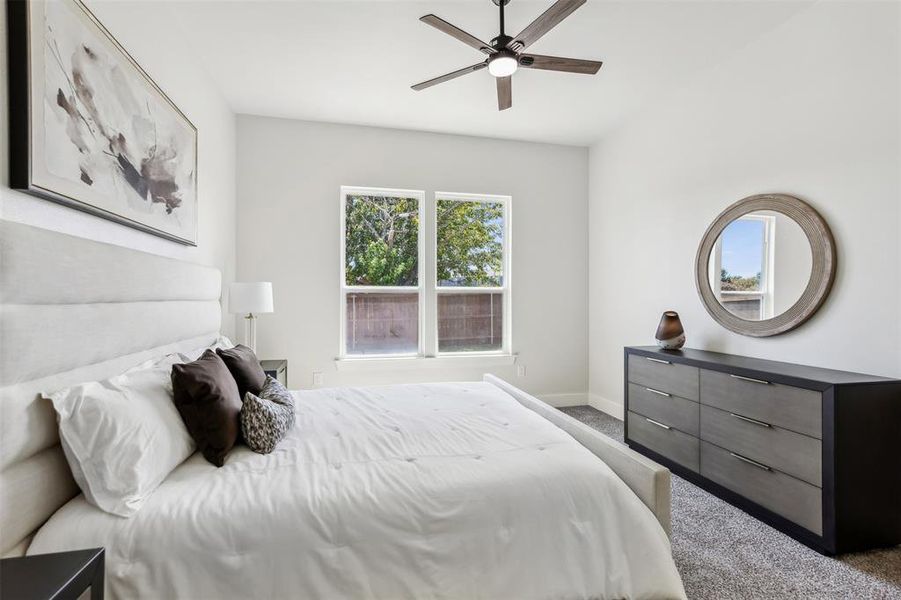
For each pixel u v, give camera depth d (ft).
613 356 13.20
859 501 5.97
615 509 4.59
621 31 8.11
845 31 6.94
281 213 12.00
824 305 7.27
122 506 3.75
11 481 3.32
